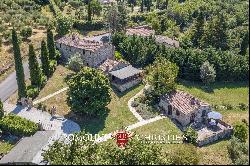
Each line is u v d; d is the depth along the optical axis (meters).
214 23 123.19
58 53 113.56
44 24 142.00
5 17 136.50
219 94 98.56
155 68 98.62
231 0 139.75
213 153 74.50
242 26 120.00
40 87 98.25
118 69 104.00
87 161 52.94
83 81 85.12
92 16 161.50
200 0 163.25
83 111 85.94
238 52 110.25
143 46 113.31
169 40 129.88
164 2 183.88
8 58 113.00
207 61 103.56
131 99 96.00
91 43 111.88
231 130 81.25
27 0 161.62
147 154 54.59
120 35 121.44
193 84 104.75
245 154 71.38
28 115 87.62
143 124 85.56
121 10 139.50
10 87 100.12
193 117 87.00
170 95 92.38
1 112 82.88
